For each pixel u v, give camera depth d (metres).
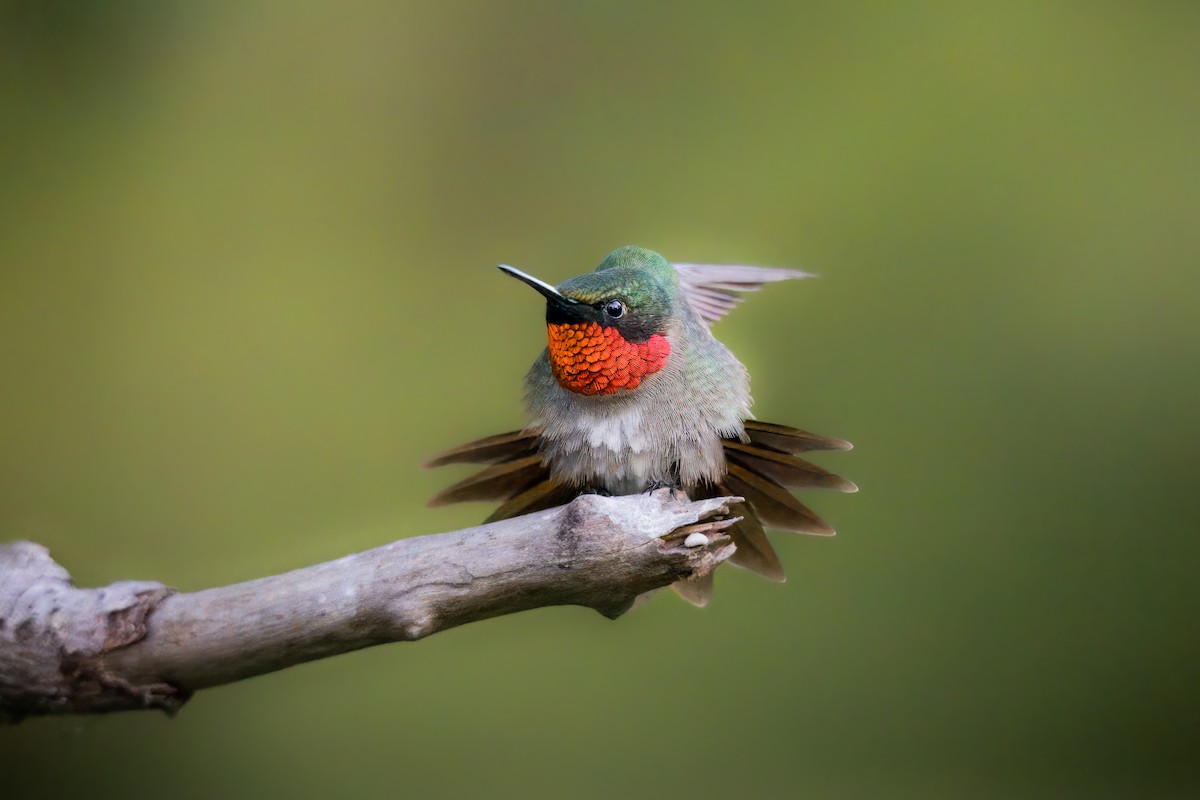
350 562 1.97
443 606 1.97
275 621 1.97
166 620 1.97
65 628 1.97
